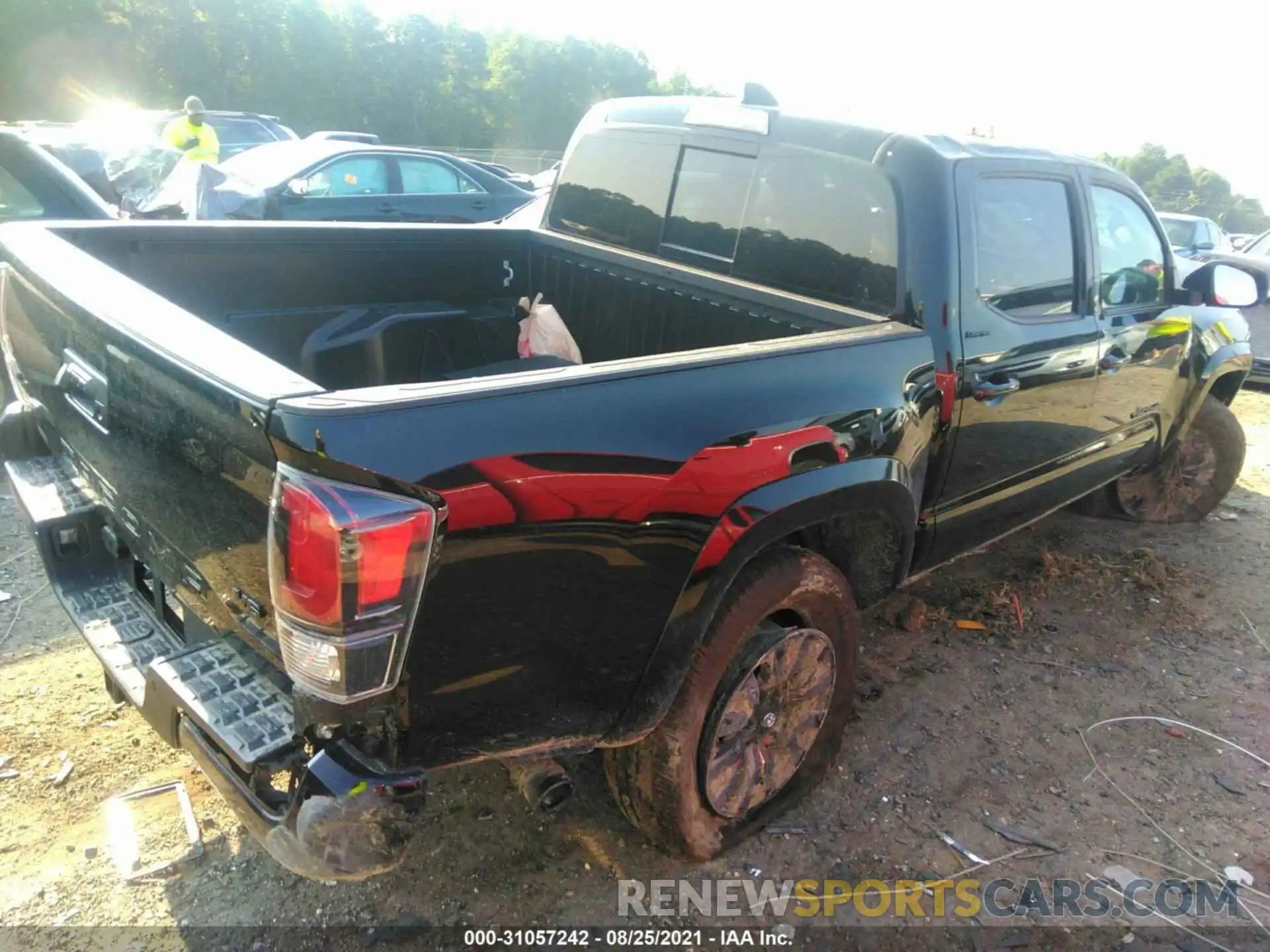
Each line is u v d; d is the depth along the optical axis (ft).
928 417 9.45
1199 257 29.22
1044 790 10.09
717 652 7.89
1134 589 14.65
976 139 10.52
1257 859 9.26
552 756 7.29
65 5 133.59
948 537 10.99
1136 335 12.75
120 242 10.50
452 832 9.10
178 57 155.53
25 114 132.26
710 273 11.52
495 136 219.61
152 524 7.39
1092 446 12.91
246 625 6.57
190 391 6.01
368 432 5.37
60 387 8.32
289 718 6.26
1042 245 10.98
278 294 11.96
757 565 8.20
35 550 13.78
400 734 6.12
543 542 6.30
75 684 10.85
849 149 10.16
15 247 8.95
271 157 33.40
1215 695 12.00
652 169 12.28
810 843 9.20
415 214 34.60
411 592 5.62
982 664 12.42
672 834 8.30
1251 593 14.79
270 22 168.45
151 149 30.19
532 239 13.93
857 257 10.00
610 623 6.94
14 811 8.93
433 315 12.84
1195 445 16.78
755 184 11.02
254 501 5.81
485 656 6.29
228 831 8.93
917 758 10.50
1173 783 10.30
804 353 8.07
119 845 8.62
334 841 5.79
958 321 9.64
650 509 6.84
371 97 187.32
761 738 8.86
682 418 7.00
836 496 8.33
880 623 13.28
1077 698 11.78
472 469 5.77
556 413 6.29
